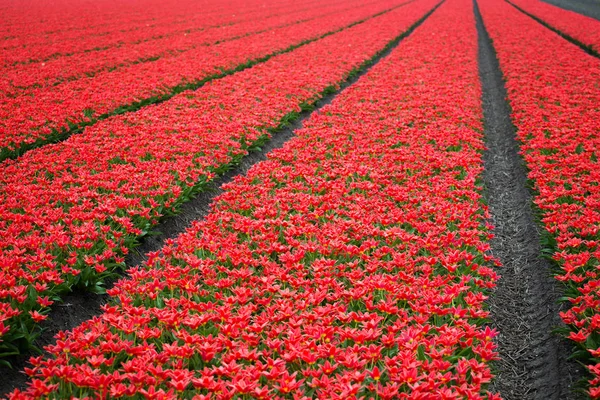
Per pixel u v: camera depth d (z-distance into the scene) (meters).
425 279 5.91
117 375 4.25
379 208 7.86
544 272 7.21
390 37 29.55
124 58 21.69
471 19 39.72
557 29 32.94
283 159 10.50
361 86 17.34
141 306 5.51
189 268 6.11
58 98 14.68
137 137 11.37
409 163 9.95
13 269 5.93
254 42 26.94
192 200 9.59
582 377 5.11
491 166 11.88
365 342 4.91
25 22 33.94
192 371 4.41
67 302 6.43
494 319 6.48
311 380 4.50
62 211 7.74
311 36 29.84
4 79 16.89
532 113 13.53
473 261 6.74
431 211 7.88
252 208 8.29
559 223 7.57
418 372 4.57
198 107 14.54
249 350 4.84
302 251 6.43
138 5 50.97
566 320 5.41
